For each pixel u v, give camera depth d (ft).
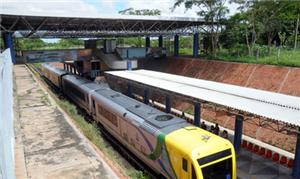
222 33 148.05
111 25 142.82
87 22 127.44
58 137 45.60
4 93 33.50
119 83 124.47
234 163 39.29
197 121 73.82
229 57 122.31
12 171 27.09
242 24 131.95
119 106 62.28
